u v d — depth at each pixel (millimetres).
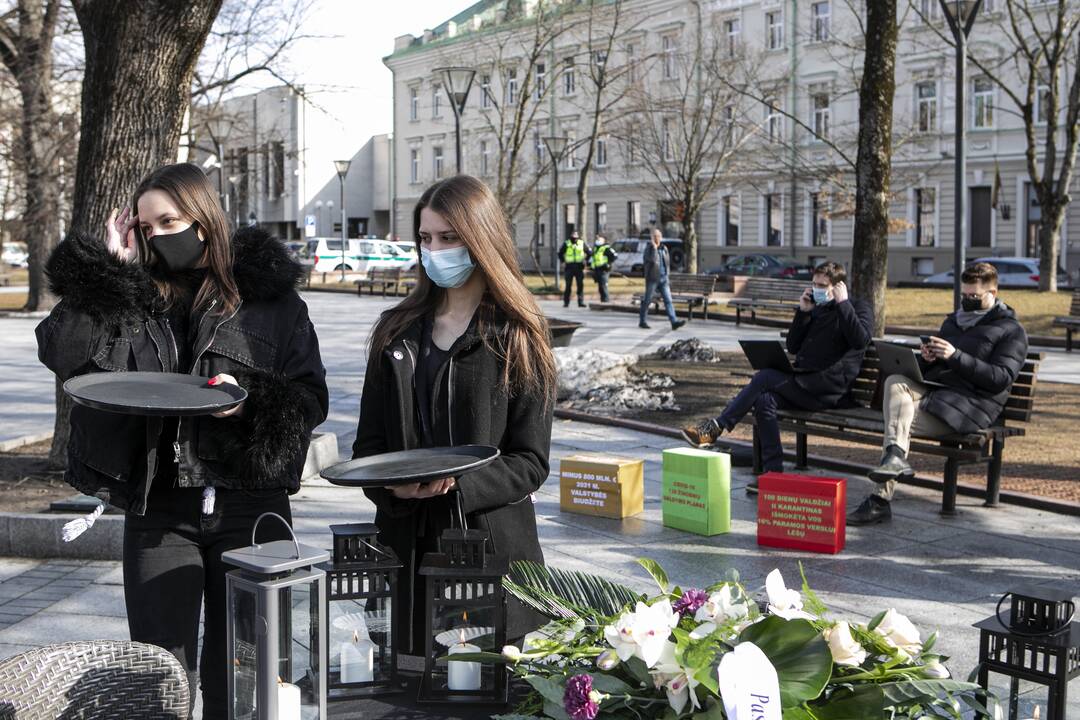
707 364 14695
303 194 66188
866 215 12930
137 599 2877
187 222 2965
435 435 2781
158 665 2154
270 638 2076
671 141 39562
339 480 2295
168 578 2881
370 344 2908
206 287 2965
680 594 2232
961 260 12523
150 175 2988
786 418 7969
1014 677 2330
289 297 3061
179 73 7191
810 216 44938
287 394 2857
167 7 6930
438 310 2932
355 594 2355
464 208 2773
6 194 25938
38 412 10984
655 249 20688
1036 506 7027
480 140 58438
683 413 10898
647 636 1910
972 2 12445
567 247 27328
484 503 2670
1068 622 2334
